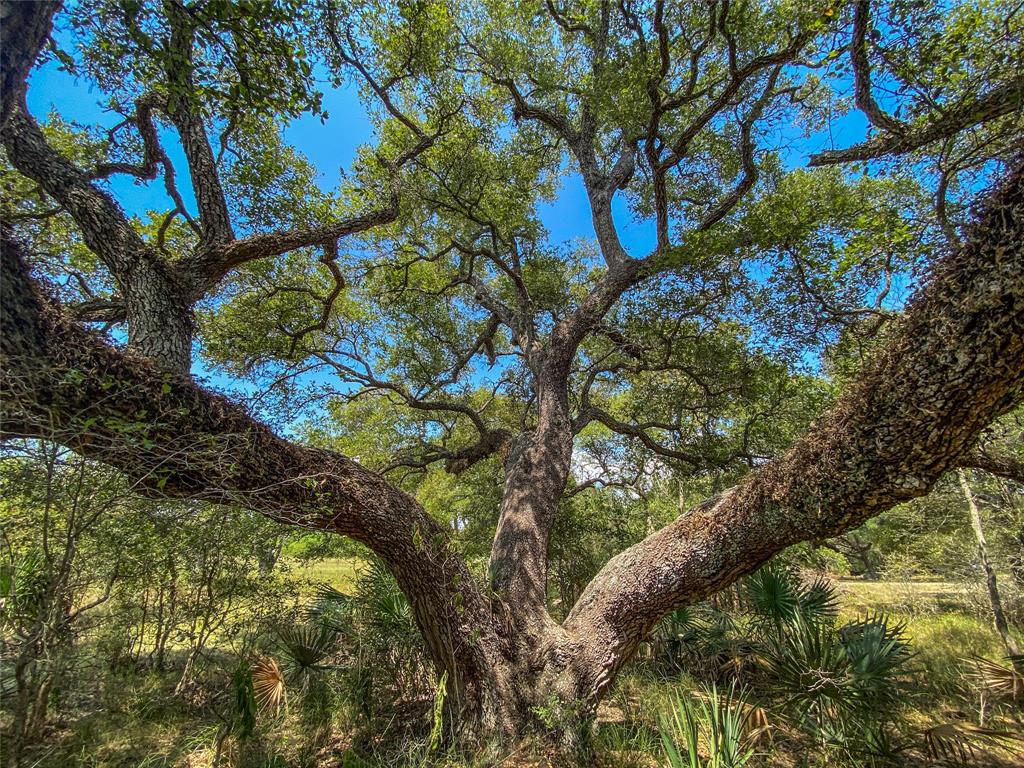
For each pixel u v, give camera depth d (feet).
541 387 23.45
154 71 10.34
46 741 10.82
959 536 31.63
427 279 33.30
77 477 9.29
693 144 25.34
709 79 21.79
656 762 12.41
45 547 8.95
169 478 10.00
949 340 8.46
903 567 35.47
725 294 21.59
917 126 12.50
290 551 19.61
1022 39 10.37
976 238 8.21
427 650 16.14
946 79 11.40
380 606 16.48
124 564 12.91
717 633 20.80
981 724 14.96
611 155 30.42
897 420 9.39
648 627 14.66
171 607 16.26
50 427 8.17
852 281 17.33
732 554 13.03
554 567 34.76
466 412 27.73
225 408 10.96
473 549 34.86
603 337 29.27
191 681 16.80
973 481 27.35
